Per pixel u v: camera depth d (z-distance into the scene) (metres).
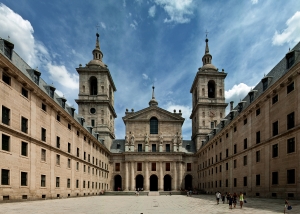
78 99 75.88
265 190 31.47
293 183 25.38
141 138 80.56
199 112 79.81
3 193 23.94
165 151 80.00
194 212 20.52
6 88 25.20
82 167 48.59
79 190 46.53
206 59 86.38
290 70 25.89
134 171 76.38
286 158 26.75
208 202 33.22
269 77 34.12
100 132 75.25
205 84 81.19
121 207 25.73
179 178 76.38
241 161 40.47
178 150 79.25
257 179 34.19
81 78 77.62
